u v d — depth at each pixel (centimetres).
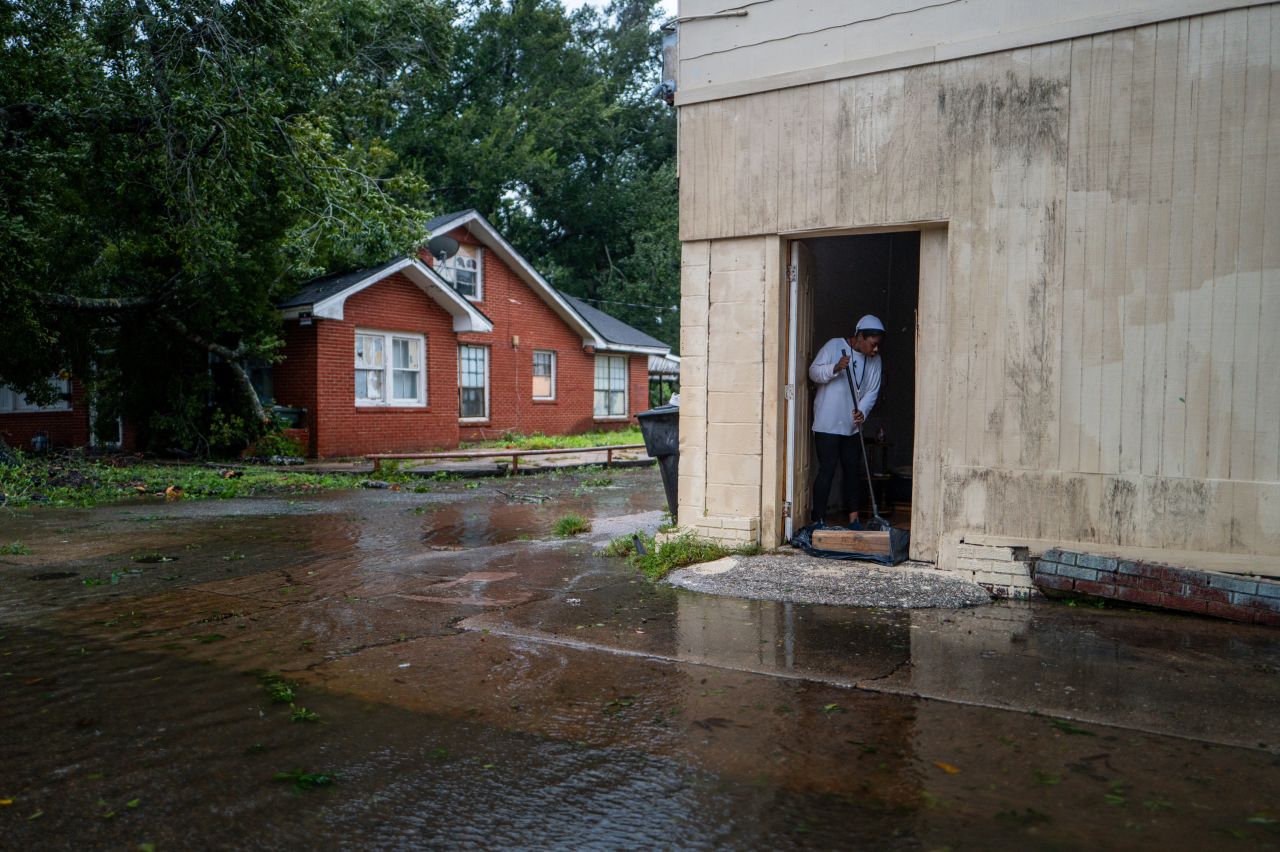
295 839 252
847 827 255
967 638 446
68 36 1262
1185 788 277
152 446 1783
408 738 327
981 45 544
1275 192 475
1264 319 479
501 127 3656
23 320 1302
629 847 247
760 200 625
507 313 2294
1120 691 365
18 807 272
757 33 625
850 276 908
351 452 1816
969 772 291
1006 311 544
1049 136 529
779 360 632
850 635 454
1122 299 513
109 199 1395
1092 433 521
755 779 288
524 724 340
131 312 1571
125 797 279
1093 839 246
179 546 772
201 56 1205
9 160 1189
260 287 1593
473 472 1524
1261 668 393
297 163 1347
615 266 4328
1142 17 501
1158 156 502
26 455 1672
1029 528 539
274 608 534
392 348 1936
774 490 634
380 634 472
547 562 676
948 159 559
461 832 256
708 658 419
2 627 491
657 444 746
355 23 2269
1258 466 481
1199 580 478
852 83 588
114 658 430
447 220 2105
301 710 356
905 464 965
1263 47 476
